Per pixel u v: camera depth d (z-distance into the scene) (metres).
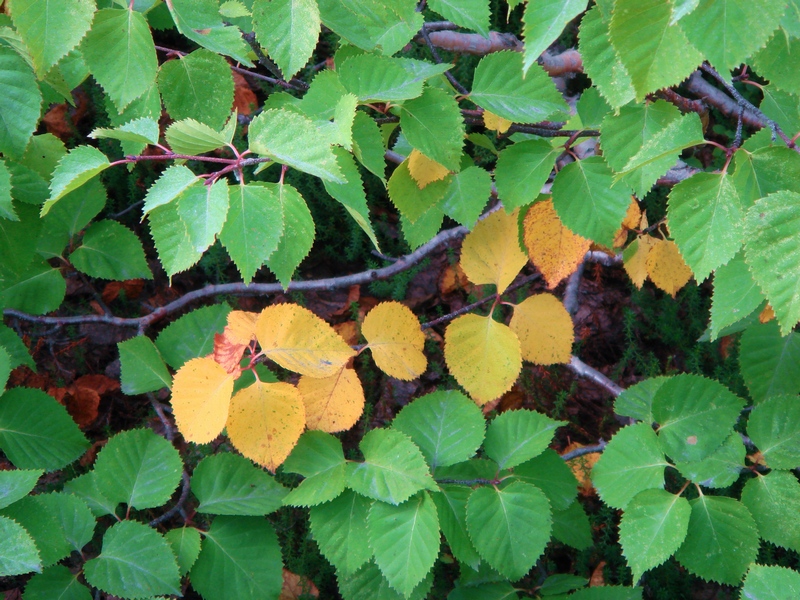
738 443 0.60
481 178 0.62
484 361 0.66
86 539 0.61
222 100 0.56
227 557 0.63
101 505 0.63
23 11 0.51
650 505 0.58
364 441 0.62
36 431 0.65
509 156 0.60
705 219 0.51
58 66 0.58
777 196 0.48
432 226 0.64
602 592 0.63
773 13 0.45
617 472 0.61
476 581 0.64
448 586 0.75
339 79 0.56
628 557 0.58
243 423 0.61
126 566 0.60
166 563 0.60
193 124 0.50
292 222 0.53
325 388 0.64
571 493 0.64
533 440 0.63
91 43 0.53
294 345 0.62
